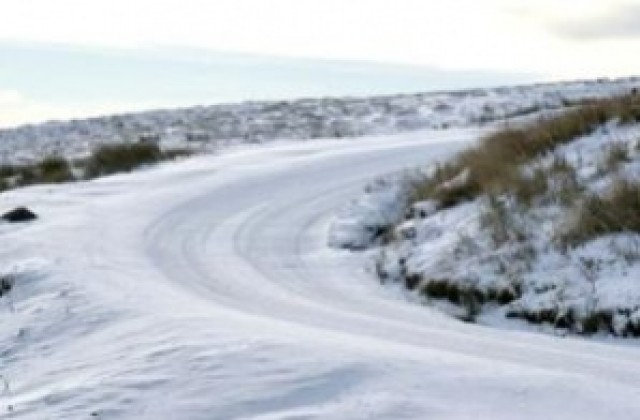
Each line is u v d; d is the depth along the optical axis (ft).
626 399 29.55
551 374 32.35
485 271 51.44
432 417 27.84
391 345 37.70
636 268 46.26
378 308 49.24
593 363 36.78
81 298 49.19
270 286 54.24
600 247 48.98
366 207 72.33
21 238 66.59
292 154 103.60
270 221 73.51
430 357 34.65
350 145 108.78
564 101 133.90
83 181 95.20
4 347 44.27
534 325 46.39
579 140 64.13
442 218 61.98
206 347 36.73
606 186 54.19
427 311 49.14
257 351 35.45
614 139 61.41
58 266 56.80
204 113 202.80
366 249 65.21
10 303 51.47
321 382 31.53
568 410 28.40
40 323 46.32
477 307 49.29
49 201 82.12
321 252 64.28
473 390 30.25
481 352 38.55
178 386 32.53
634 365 36.50
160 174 94.07
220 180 89.92
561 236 50.78
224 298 50.55
